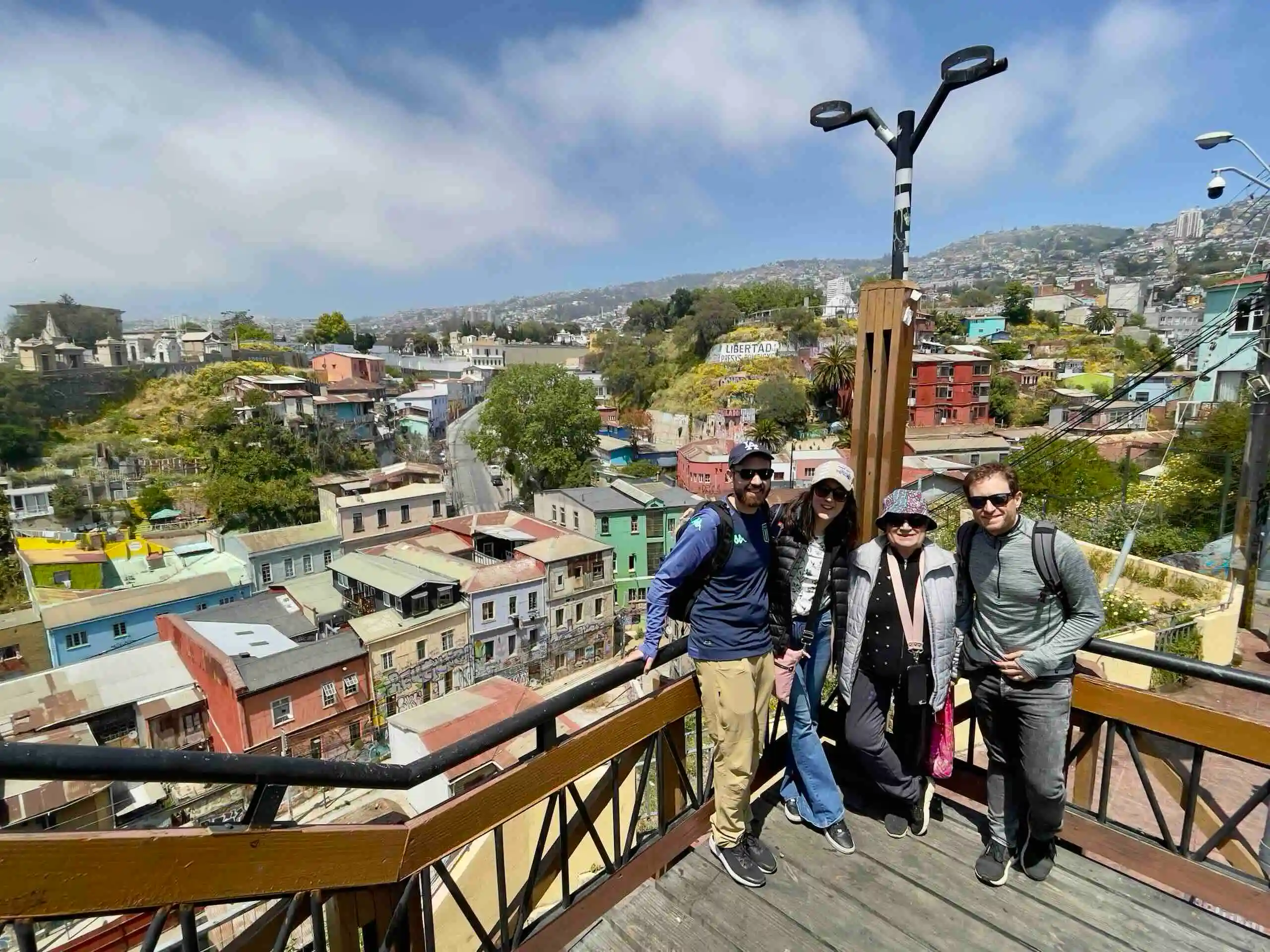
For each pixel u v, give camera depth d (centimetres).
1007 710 266
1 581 2881
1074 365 6062
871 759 281
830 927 245
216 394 5559
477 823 194
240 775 133
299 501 4012
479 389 9438
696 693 281
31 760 106
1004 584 256
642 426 6775
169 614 2403
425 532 3716
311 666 2016
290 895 152
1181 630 866
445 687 2419
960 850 286
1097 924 246
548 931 228
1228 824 246
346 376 7019
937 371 4750
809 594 266
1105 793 279
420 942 188
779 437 5106
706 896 259
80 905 118
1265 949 235
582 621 2878
